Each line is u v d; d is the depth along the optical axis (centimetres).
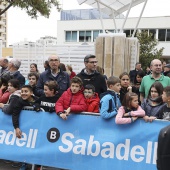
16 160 377
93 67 403
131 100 327
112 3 1114
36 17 1220
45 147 365
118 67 938
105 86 412
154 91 353
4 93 429
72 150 352
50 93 365
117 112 337
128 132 330
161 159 154
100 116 343
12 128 386
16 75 536
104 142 339
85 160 347
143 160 322
